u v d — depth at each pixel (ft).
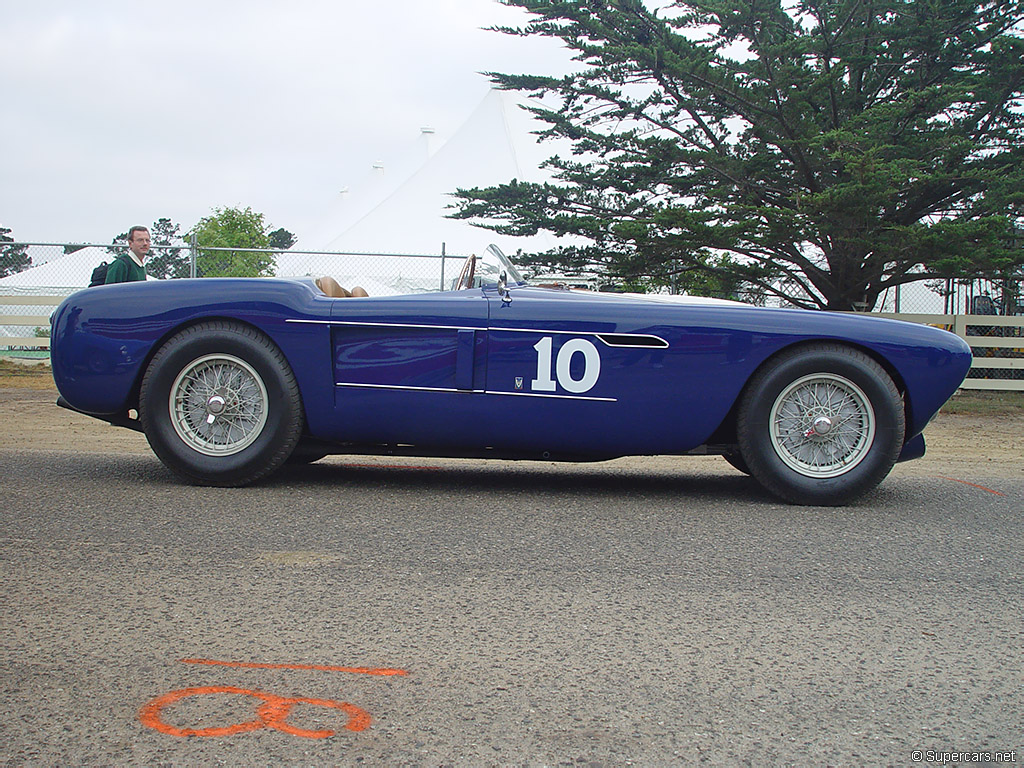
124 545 9.64
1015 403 37.09
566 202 43.29
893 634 7.58
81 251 43.42
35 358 41.11
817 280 42.73
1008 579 9.34
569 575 8.98
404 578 8.73
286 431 12.84
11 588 8.14
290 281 13.20
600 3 40.40
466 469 15.98
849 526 11.63
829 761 5.38
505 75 42.86
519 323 12.71
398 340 12.82
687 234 37.83
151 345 12.90
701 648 7.13
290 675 6.40
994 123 41.52
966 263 35.32
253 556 9.34
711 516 12.02
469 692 6.19
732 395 12.76
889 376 12.92
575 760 5.30
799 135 38.70
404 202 68.44
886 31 40.01
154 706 5.86
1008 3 40.22
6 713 5.73
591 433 12.85
